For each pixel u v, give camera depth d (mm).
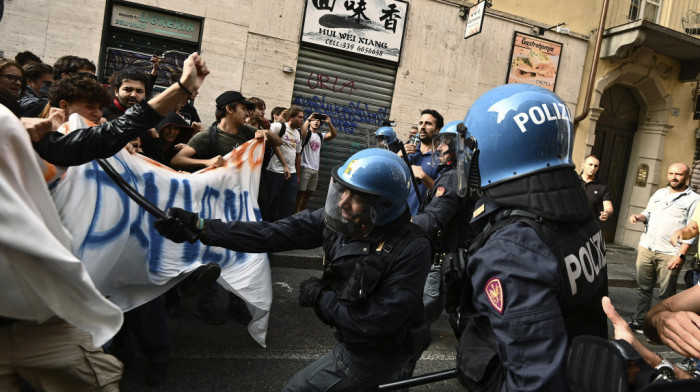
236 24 7332
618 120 10281
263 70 7562
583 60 9312
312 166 7090
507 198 1275
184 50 7250
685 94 10164
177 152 3801
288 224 1983
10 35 6391
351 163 1721
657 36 8938
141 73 3512
